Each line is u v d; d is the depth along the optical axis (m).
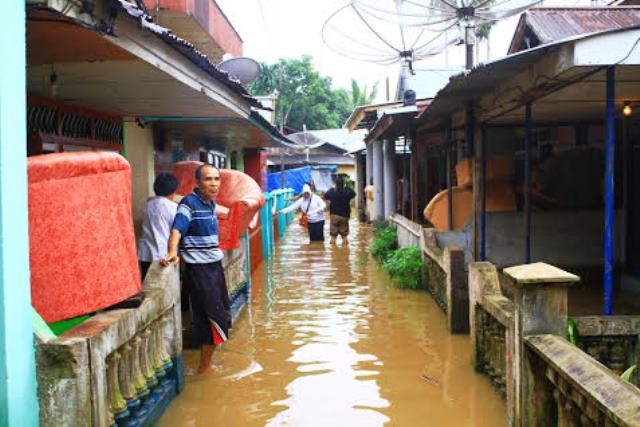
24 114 3.08
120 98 6.55
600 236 10.10
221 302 5.86
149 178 9.09
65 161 3.55
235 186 8.33
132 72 5.04
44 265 3.50
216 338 5.80
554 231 10.11
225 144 16.56
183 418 4.83
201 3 11.48
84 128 7.32
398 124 14.02
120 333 3.62
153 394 4.64
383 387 5.52
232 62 10.55
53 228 3.51
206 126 10.57
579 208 10.20
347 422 4.75
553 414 3.88
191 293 5.83
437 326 7.68
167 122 9.87
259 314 8.60
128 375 3.94
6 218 2.84
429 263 9.65
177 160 11.12
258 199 8.26
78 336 3.19
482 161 9.18
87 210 3.65
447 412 4.92
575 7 6.52
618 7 6.63
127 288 3.96
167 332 5.09
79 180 3.62
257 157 20.69
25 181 3.06
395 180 19.52
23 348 2.94
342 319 8.20
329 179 41.62
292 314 8.56
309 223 17.88
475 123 9.06
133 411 4.05
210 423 4.73
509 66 5.95
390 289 10.32
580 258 10.10
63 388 3.06
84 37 3.84
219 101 6.86
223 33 14.01
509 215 10.09
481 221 9.39
